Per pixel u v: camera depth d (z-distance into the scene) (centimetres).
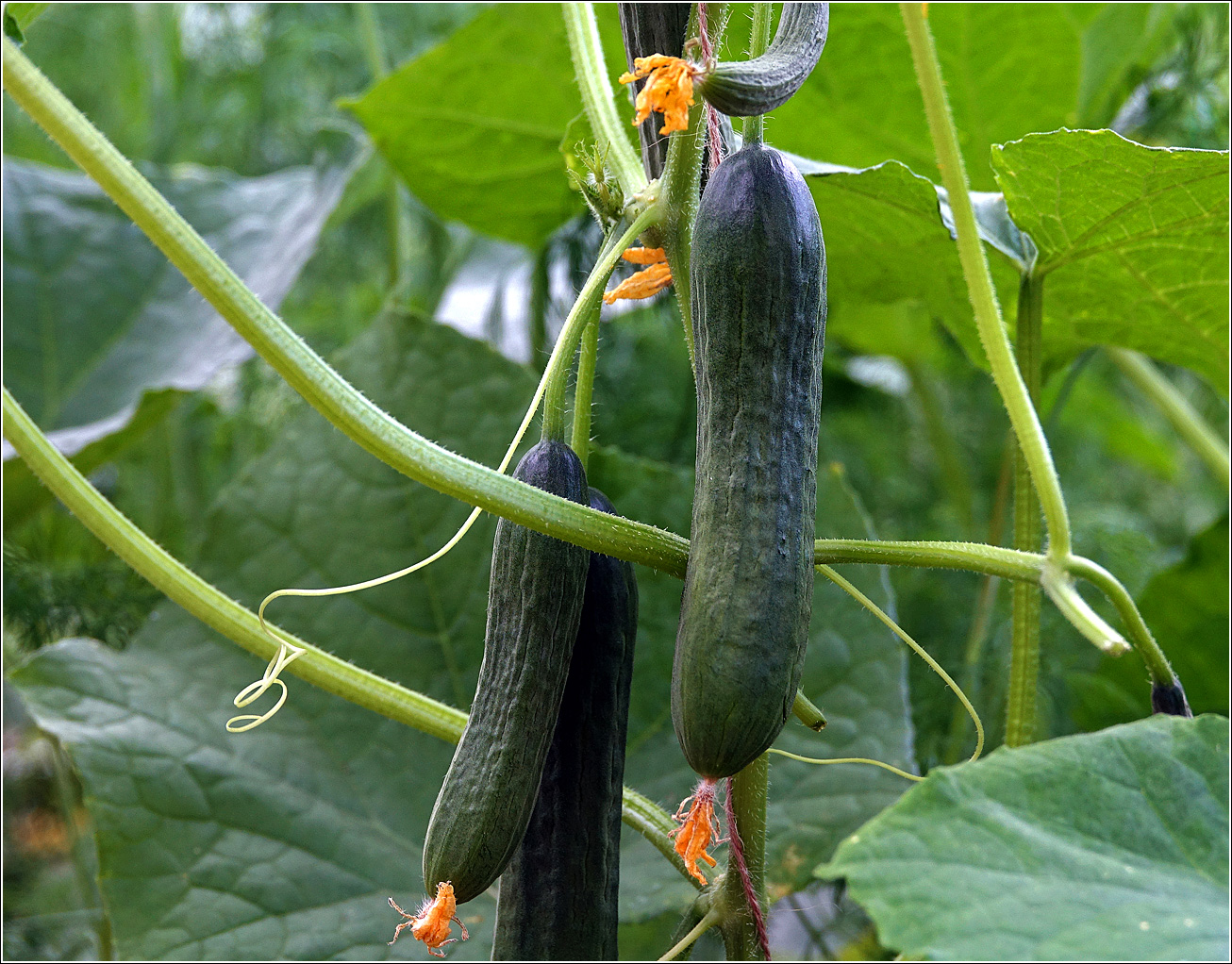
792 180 51
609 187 58
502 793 52
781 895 72
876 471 136
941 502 135
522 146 107
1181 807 52
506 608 53
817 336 51
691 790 76
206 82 145
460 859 51
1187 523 165
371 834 75
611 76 100
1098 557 101
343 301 148
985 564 54
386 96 102
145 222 52
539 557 53
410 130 105
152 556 59
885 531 128
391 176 122
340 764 77
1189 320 73
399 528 83
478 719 53
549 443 55
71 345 118
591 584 56
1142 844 51
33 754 106
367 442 52
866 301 79
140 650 79
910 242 70
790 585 49
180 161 149
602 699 56
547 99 103
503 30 97
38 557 109
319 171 121
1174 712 55
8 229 120
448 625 82
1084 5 91
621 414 120
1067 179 64
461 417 84
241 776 75
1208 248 67
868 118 99
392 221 124
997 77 96
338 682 59
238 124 148
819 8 50
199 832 73
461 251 137
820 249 51
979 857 50
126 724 75
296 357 52
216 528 83
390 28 139
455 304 134
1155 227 66
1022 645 65
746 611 49
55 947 92
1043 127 100
